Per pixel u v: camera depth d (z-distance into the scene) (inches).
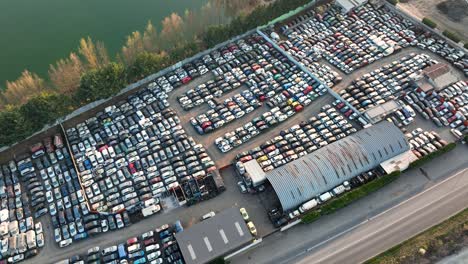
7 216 5600.4
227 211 5344.5
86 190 5836.6
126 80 6855.3
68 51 7849.4
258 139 6323.8
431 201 5531.5
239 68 7209.6
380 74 6934.1
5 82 7372.1
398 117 6392.7
